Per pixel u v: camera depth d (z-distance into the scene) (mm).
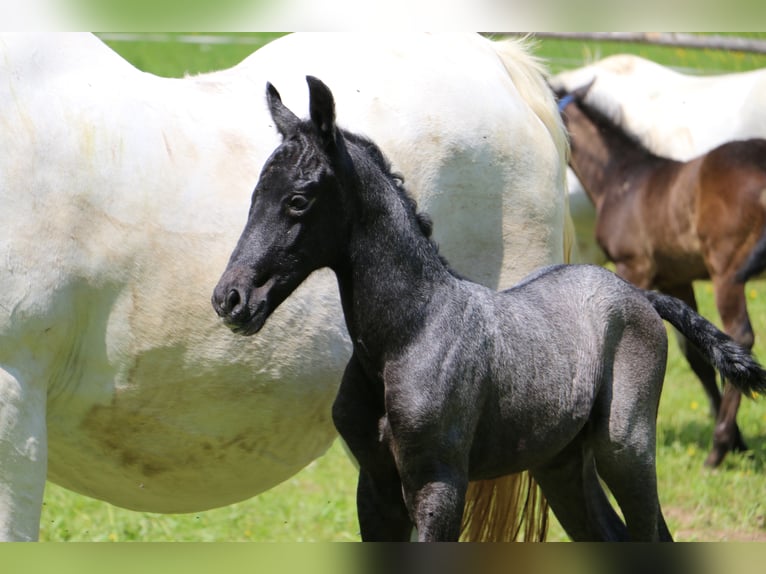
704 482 12469
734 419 13117
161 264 6887
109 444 7117
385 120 7727
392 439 6160
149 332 6906
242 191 7168
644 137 16891
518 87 8648
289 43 8055
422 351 6102
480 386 6238
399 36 8227
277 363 7270
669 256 15734
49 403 6848
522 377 6449
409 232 6227
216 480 7559
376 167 6203
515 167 8109
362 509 6527
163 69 24234
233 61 25375
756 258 14594
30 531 6527
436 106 7867
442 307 6234
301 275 5945
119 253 6777
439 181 7840
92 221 6715
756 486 12359
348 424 6363
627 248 16109
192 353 7031
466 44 8430
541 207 8211
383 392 6246
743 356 7125
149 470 7324
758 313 19109
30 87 6723
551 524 11180
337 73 7828
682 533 10859
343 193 6000
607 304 6957
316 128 5938
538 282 6980
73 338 6785
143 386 6988
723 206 14805
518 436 6492
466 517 8039
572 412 6668
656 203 15734
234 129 7340
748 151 14914
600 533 7227
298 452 7691
